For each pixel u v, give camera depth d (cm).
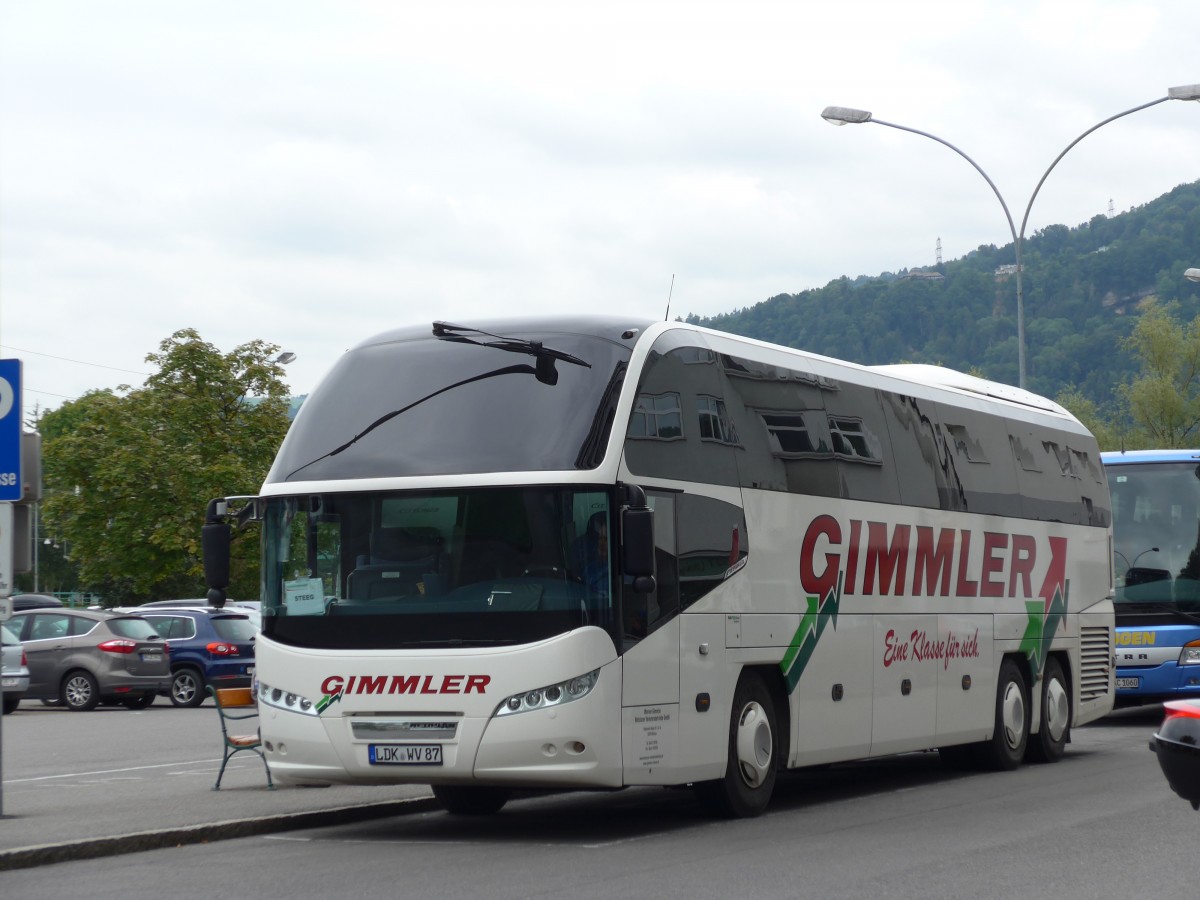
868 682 1587
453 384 1276
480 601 1201
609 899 940
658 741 1248
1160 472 2562
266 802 1484
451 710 1188
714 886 985
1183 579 2520
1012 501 1961
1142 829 1257
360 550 1238
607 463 1217
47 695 3312
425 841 1241
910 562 1691
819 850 1155
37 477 1374
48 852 1140
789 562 1459
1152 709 3070
